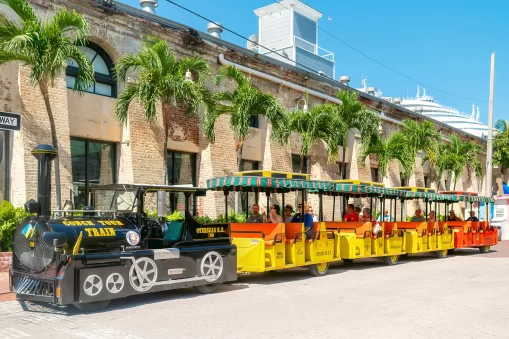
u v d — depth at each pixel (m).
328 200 25.17
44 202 8.91
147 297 10.24
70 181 14.48
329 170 25.25
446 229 20.14
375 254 16.09
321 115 20.17
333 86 25.73
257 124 21.94
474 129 65.00
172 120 17.84
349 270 15.28
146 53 14.81
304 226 13.62
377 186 16.67
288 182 12.80
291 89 23.25
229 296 10.44
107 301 8.98
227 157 19.72
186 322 7.98
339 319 8.24
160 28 17.48
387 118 29.69
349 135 27.19
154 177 16.92
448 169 31.19
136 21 16.78
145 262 9.43
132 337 7.03
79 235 8.70
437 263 17.56
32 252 8.77
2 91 13.48
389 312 8.82
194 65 15.46
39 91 14.02
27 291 8.73
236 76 17.81
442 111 66.06
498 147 41.84
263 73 21.39
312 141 21.06
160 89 14.73
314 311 8.88
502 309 9.22
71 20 12.48
